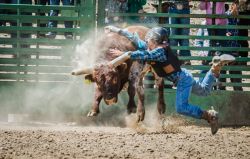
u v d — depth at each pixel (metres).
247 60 20.81
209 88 16.80
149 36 16.78
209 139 16.47
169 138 16.50
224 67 20.81
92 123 20.41
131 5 21.05
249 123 21.02
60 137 16.20
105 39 19.11
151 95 20.64
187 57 20.75
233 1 20.72
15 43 20.27
